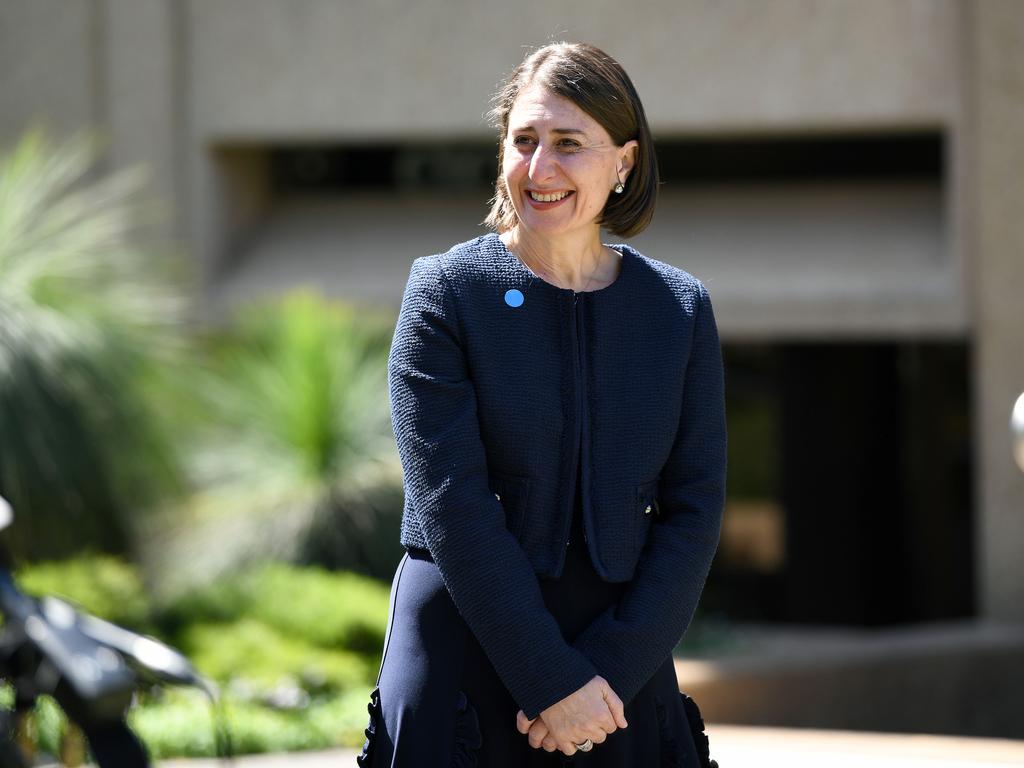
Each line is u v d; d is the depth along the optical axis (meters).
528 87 7.50
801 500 32.09
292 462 26.16
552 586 7.24
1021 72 26.30
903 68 27.34
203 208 30.89
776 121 28.03
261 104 30.53
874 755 15.59
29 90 31.09
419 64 29.75
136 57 30.73
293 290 30.08
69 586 21.38
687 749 7.51
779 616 32.12
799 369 32.09
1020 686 24.36
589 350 7.41
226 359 27.88
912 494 31.55
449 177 32.22
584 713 6.85
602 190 7.49
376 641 22.47
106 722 4.53
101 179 31.00
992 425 26.83
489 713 7.18
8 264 23.31
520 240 7.71
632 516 7.34
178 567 23.81
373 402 26.77
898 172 29.75
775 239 29.02
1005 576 26.80
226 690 19.69
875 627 31.86
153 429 23.41
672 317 7.59
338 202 32.38
